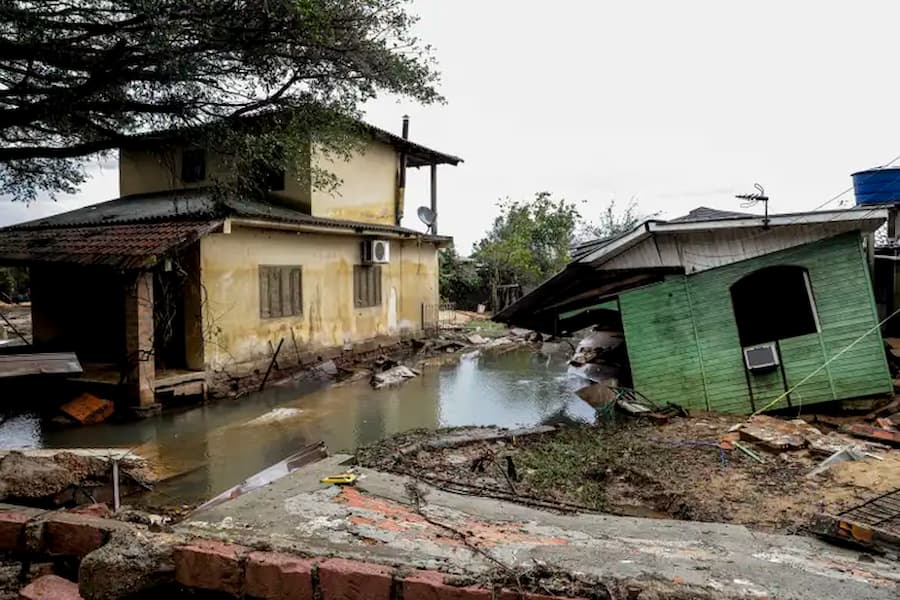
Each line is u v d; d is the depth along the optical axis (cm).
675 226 932
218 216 1040
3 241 1191
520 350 1716
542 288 1057
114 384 961
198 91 898
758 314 952
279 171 1330
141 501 519
